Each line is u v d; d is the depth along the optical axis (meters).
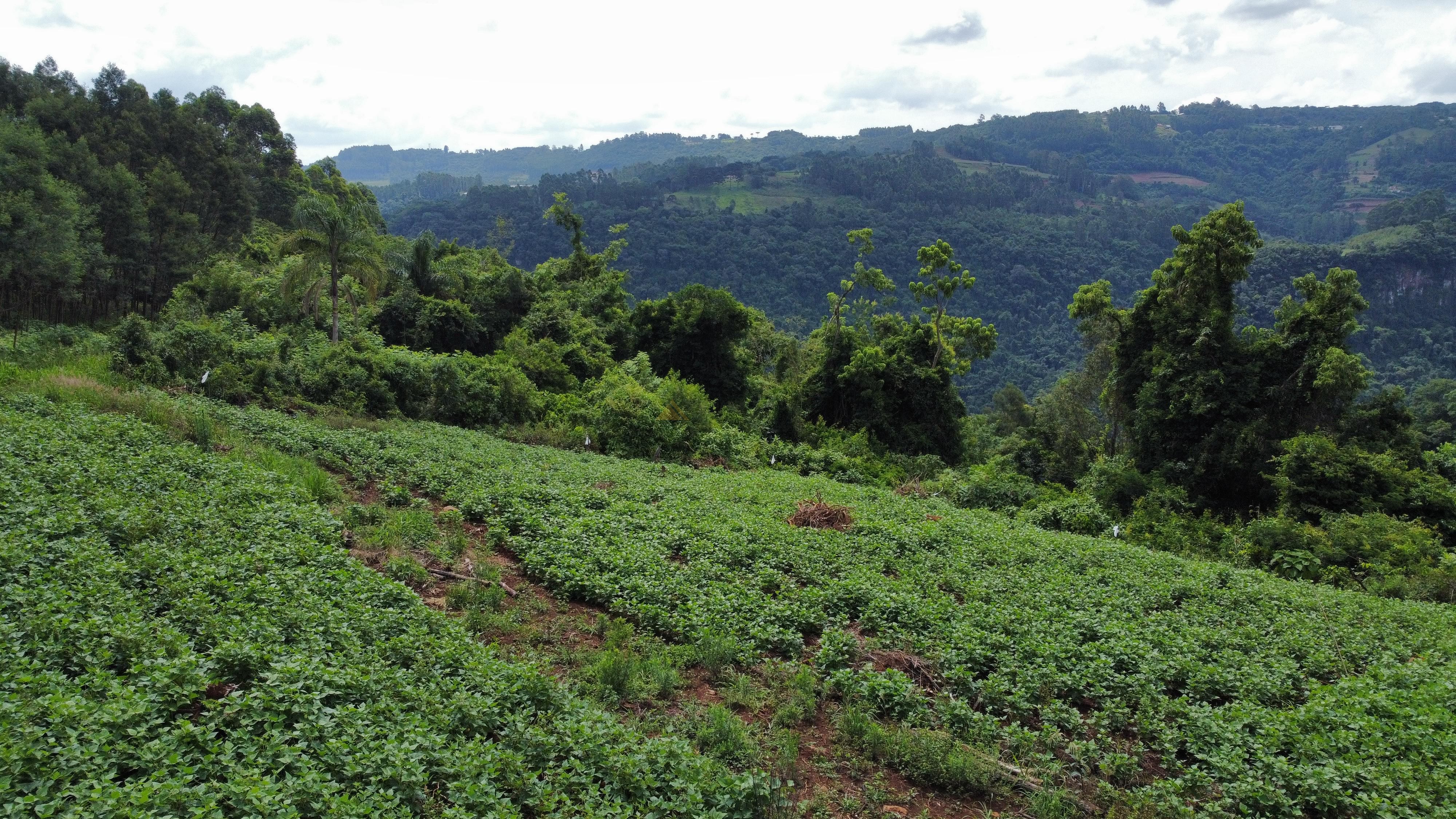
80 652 7.66
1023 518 27.50
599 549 14.83
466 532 16.11
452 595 12.30
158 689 7.15
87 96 70.50
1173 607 16.30
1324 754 9.62
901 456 39.78
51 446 14.45
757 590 14.03
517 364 37.16
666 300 48.09
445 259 50.62
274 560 11.39
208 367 25.95
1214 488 33.12
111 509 11.59
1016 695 10.84
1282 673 12.45
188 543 11.28
